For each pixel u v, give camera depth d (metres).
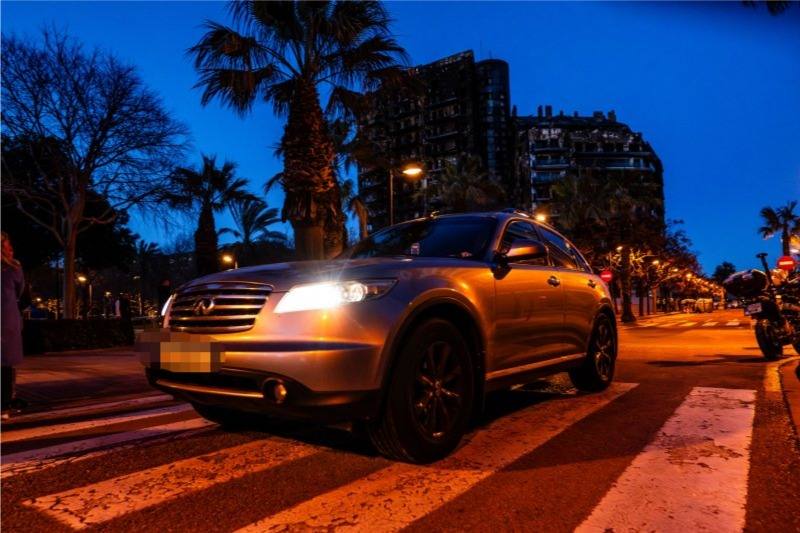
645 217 39.75
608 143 99.25
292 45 12.88
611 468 3.15
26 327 12.63
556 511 2.56
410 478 3.01
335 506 2.64
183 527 2.44
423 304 3.21
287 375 2.85
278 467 3.23
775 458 3.30
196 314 3.25
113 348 14.33
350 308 2.97
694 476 3.00
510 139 112.25
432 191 38.75
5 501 2.76
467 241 4.35
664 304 78.44
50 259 31.11
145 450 3.64
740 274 8.53
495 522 2.45
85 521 2.50
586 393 5.53
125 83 18.19
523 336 4.15
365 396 2.92
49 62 17.31
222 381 3.13
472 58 111.88
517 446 3.60
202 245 23.20
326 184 12.74
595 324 5.43
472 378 3.54
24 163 19.95
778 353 8.46
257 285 3.14
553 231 5.45
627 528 2.38
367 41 12.79
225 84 12.22
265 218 40.41
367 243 4.96
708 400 5.11
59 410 5.52
